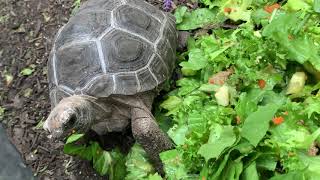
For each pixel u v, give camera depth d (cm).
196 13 125
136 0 115
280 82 101
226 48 108
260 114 85
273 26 98
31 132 123
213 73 109
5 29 144
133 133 102
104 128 106
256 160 87
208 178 88
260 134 83
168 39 111
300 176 77
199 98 106
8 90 132
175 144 103
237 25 121
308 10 104
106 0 113
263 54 102
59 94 103
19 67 135
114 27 105
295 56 96
